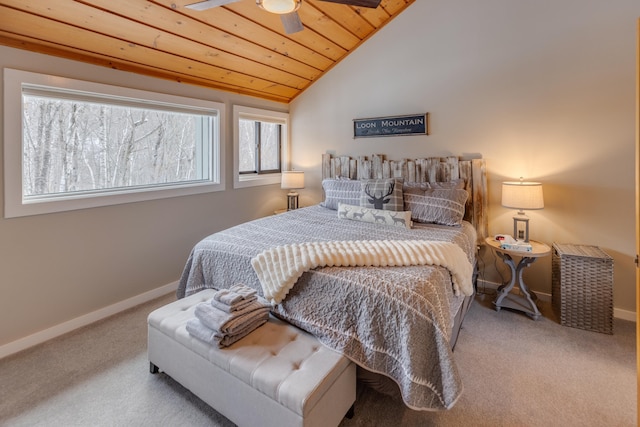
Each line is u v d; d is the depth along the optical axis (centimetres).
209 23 249
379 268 166
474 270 280
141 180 300
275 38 296
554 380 180
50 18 195
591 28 249
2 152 199
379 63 349
